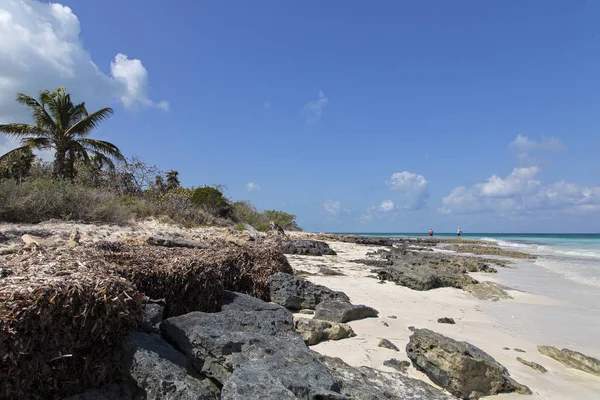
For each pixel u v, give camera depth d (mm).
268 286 7559
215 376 3889
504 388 4242
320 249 18172
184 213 21297
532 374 4766
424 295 9594
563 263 20672
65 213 15266
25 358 3287
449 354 4297
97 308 3738
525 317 7762
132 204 19250
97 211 15797
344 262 15266
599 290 11594
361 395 3535
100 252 5879
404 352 5203
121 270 5113
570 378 4699
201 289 5855
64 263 4664
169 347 4082
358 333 5918
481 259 21812
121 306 3869
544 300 9766
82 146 23406
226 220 25078
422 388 4008
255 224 29656
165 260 6082
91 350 3736
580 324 7309
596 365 4910
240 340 4082
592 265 19484
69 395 3541
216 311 6047
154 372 3516
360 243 32406
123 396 3711
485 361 4262
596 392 4297
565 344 6074
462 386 4117
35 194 14555
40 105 21969
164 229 17156
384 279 11445
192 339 4184
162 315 4934
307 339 5305
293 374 3508
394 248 25844
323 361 4461
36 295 3432
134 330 4133
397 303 8391
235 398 3078
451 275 11727
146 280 5328
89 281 3895
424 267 14055
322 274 11602
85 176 21688
